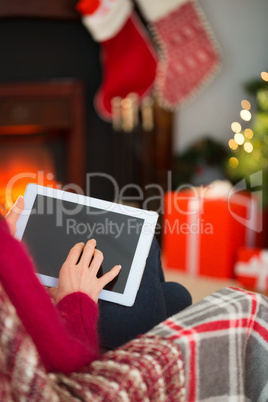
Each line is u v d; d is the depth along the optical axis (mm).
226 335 757
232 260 2807
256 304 820
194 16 3957
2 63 4281
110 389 576
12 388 524
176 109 4137
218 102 4285
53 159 4254
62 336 586
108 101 4059
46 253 910
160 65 4035
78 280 794
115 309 940
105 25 3875
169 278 2844
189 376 698
